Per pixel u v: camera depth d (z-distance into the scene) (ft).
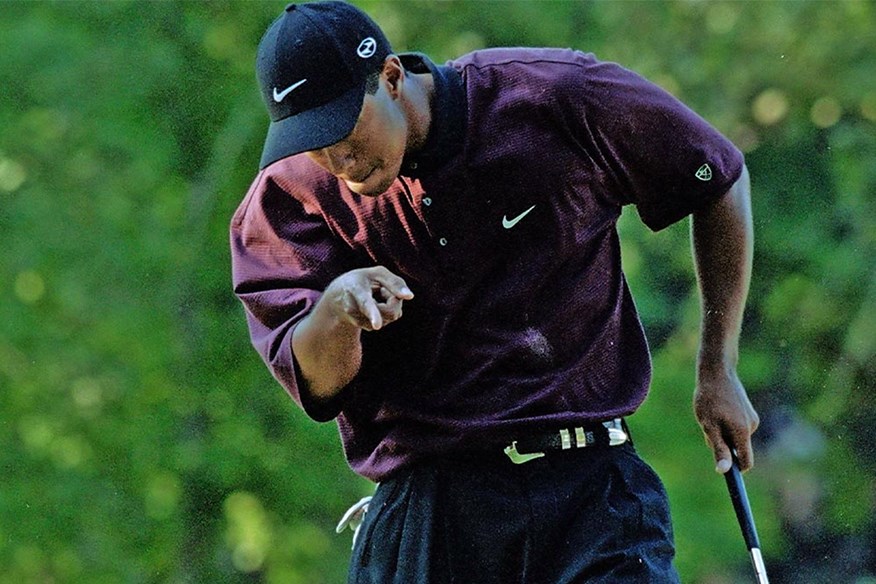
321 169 49.26
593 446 50.98
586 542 50.24
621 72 49.47
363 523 53.16
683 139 49.83
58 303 147.95
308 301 48.88
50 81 148.15
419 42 155.94
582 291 50.19
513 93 48.39
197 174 152.15
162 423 148.05
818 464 164.14
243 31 153.58
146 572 148.05
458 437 50.55
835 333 163.22
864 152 162.71
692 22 163.22
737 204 51.37
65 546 146.51
